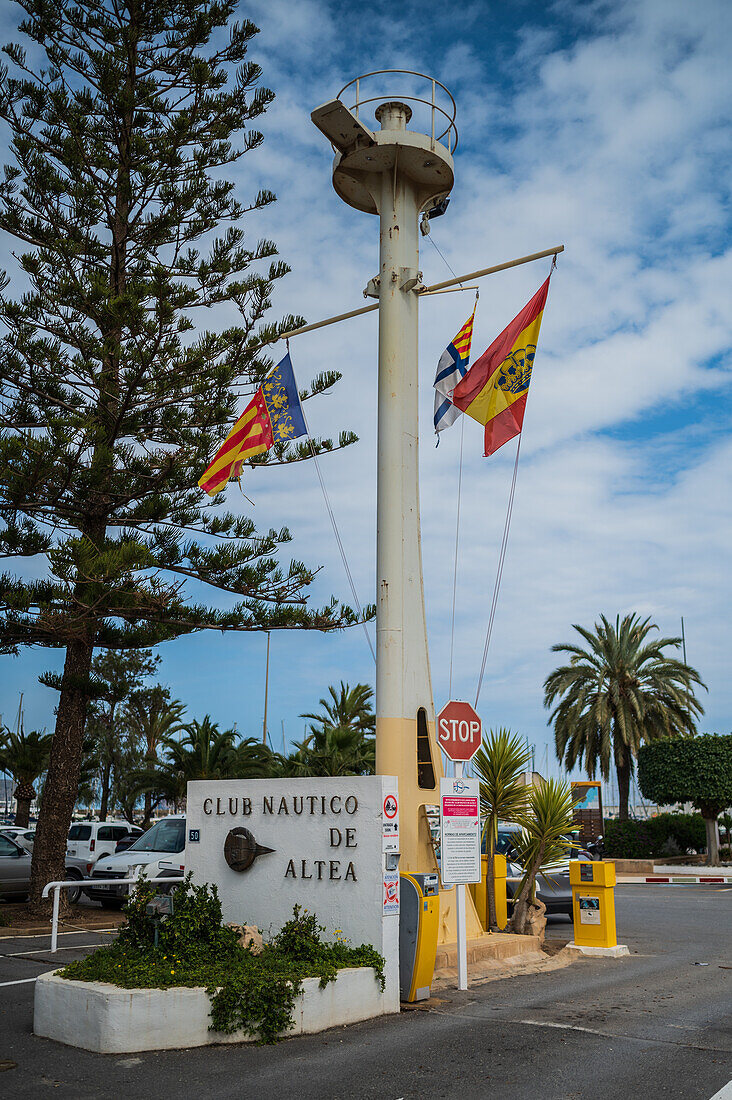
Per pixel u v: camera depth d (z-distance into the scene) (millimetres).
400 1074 6324
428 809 11539
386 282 12641
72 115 17344
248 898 9328
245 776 33688
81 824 25250
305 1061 6652
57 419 13625
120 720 44250
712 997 9141
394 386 12336
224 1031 7121
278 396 13578
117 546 14562
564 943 12977
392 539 11930
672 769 32438
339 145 12586
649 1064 6605
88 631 15703
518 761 13070
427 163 12688
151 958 7797
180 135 17297
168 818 17906
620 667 34531
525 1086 6062
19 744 36125
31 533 15023
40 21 17625
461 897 9742
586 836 33031
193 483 17094
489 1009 8516
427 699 12000
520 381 11305
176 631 17297
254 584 16609
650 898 22516
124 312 14836
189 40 17859
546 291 11430
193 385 16391
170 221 17250
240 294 17078
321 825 8977
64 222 17016
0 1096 5785
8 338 16094
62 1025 7160
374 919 8453
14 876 19484
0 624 15609
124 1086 6023
